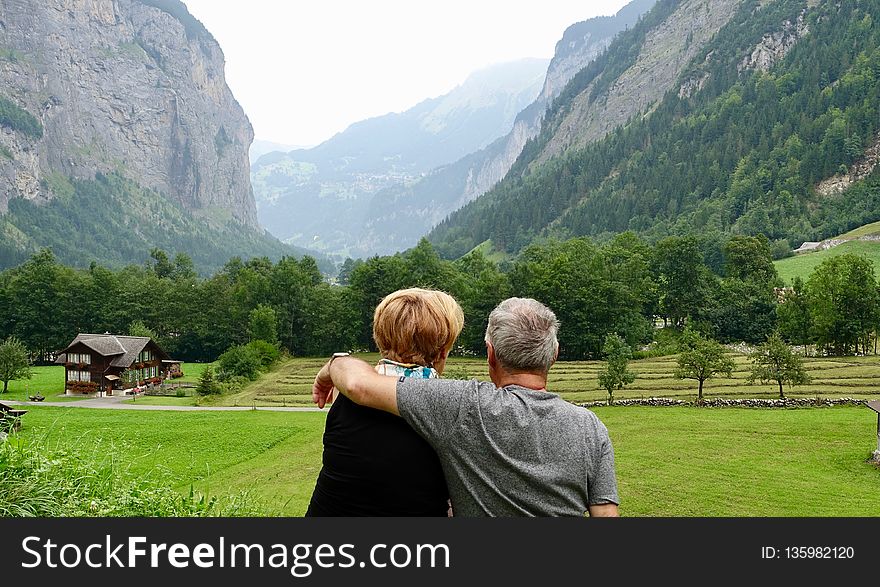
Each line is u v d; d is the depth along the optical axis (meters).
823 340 90.50
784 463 38.22
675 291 121.69
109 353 78.75
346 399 3.97
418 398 3.72
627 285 116.50
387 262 119.12
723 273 169.75
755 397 59.50
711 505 30.28
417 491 3.75
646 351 96.25
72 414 57.91
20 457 7.25
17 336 116.12
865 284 91.88
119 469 9.00
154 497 8.14
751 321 113.00
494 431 3.65
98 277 123.81
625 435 46.75
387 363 4.09
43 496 6.81
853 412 51.47
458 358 99.00
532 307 4.06
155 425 51.75
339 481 3.82
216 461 41.41
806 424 47.81
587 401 61.78
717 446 42.59
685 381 69.12
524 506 3.63
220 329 119.56
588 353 100.06
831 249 173.75
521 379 3.99
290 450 45.00
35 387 83.81
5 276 132.75
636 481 34.62
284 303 119.31
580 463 3.70
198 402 70.50
